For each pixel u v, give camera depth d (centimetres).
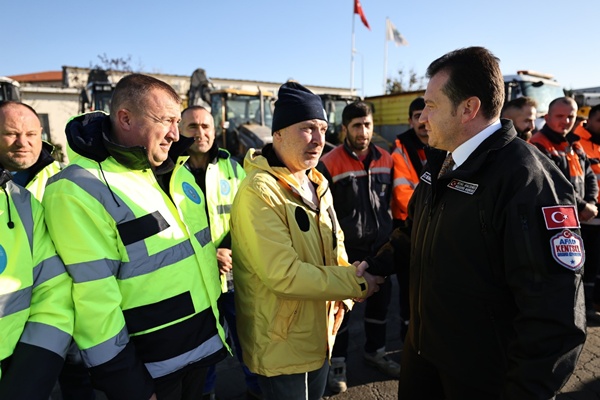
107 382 127
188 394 159
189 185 168
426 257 146
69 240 127
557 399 249
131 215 135
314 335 166
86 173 132
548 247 115
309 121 162
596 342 314
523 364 115
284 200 160
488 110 133
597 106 362
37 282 127
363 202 261
